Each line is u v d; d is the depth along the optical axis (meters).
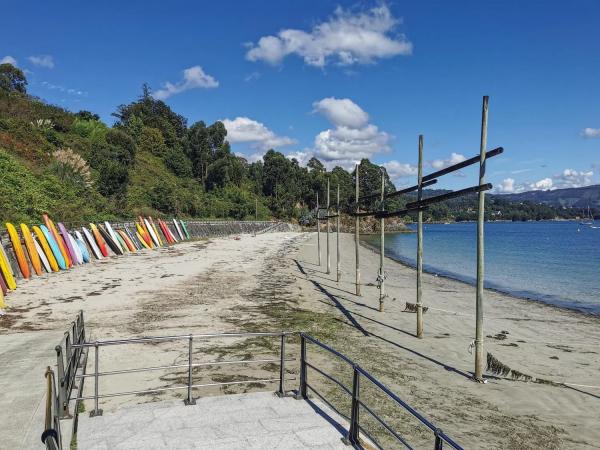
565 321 18.30
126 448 5.51
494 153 9.85
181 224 48.88
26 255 20.78
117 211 39.88
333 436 6.00
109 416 6.55
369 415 8.10
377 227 107.81
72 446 5.54
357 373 5.84
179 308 16.36
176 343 11.93
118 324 13.72
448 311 18.91
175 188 64.38
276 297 19.42
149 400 8.08
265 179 105.94
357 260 21.52
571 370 11.89
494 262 41.88
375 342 13.23
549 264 39.91
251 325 14.35
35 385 7.27
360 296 21.28
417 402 8.95
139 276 22.91
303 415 6.68
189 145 86.06
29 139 41.75
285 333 7.45
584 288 27.28
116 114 87.12
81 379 7.58
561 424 8.43
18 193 26.88
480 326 10.52
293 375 9.85
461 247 62.34
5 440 5.44
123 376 9.33
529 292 25.77
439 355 12.39
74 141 52.56
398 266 37.69
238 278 24.28
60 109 58.34
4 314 14.16
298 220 101.31
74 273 22.58
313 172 119.19
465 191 10.90
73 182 37.38
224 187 85.50
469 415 8.52
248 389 8.87
